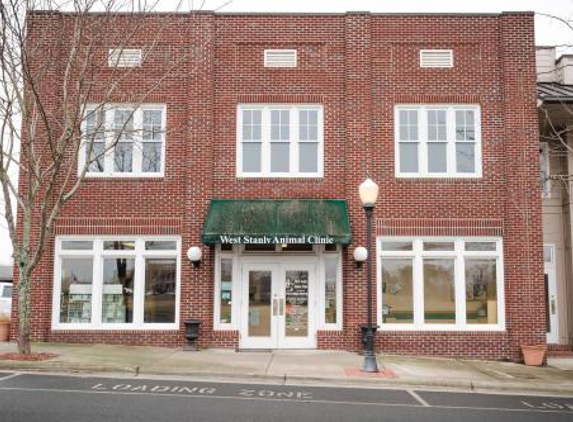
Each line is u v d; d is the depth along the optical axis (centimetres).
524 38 1744
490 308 1692
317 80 1748
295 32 1762
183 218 1698
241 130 1742
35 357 1341
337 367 1376
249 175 1716
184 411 923
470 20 1761
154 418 870
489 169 1714
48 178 1688
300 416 918
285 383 1227
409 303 1686
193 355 1511
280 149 1741
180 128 1725
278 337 1684
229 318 1689
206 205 1688
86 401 973
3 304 2352
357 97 1722
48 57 1529
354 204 1683
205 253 1669
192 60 1739
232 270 1702
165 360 1397
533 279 1666
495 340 1662
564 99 1761
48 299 1677
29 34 1486
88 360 1342
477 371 1426
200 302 1655
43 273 1675
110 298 1695
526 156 1705
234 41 1759
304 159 1734
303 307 1697
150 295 1697
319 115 1747
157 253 1698
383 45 1755
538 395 1212
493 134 1728
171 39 1752
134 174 1720
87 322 1688
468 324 1686
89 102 1706
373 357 1336
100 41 1527
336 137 1730
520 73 1733
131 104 1705
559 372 1469
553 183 1931
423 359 1588
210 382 1208
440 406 1045
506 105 1722
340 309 1686
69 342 1666
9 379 1159
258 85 1747
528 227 1681
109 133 1670
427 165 1720
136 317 1680
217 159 1720
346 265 1678
